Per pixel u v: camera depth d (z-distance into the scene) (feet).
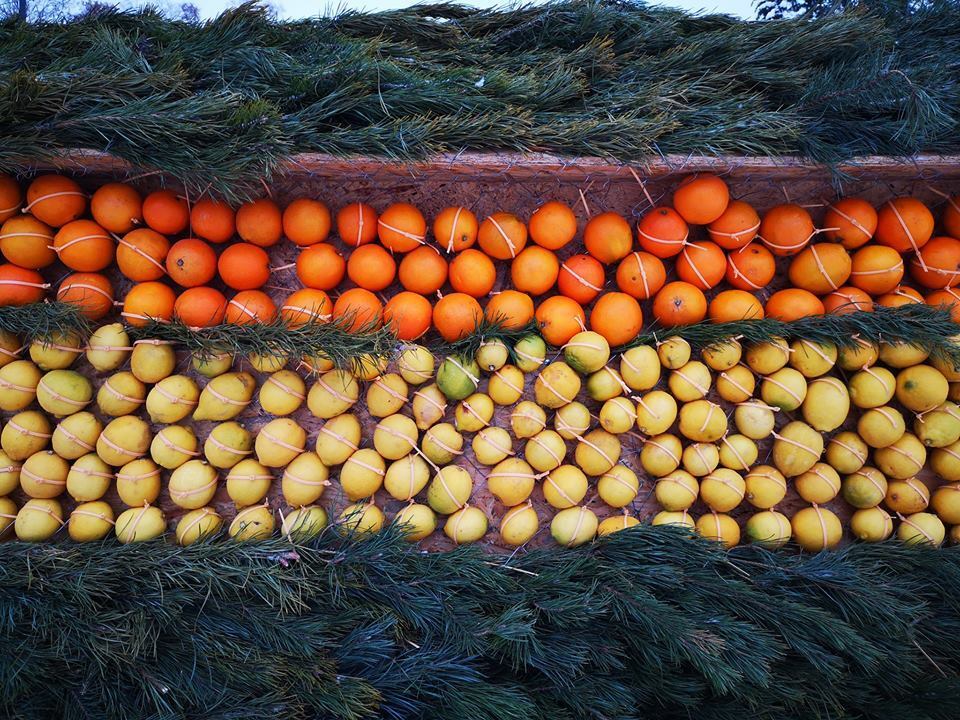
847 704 3.87
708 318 4.15
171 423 3.92
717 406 3.93
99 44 3.57
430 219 4.17
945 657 3.85
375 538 3.69
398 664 3.40
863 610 3.62
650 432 3.93
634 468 4.18
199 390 3.98
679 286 3.95
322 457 3.86
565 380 3.81
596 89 4.05
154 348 3.76
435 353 3.97
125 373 3.87
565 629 3.56
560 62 3.94
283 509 4.01
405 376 3.89
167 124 3.23
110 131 3.33
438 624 3.51
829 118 3.80
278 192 3.98
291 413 4.01
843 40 3.86
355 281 3.90
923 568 3.95
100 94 3.35
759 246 4.07
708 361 3.98
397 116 3.69
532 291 4.00
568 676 3.37
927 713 3.69
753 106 3.84
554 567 3.75
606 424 3.88
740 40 4.01
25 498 4.04
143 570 3.48
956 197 4.16
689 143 3.67
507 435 3.94
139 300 3.75
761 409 3.97
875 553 3.98
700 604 3.62
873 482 4.03
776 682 3.58
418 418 3.91
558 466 4.00
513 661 3.49
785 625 3.59
